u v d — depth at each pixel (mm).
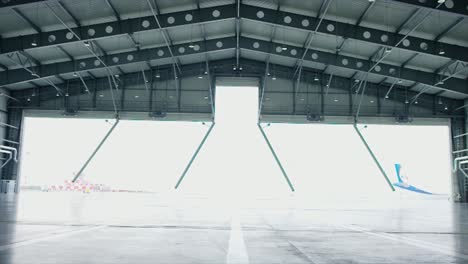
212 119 33688
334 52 29016
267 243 4277
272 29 27125
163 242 4230
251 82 34688
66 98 33562
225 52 32844
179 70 33969
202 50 29141
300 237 4926
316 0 22188
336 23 23734
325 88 34031
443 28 22266
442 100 33906
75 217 7953
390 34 23578
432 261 3195
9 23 22312
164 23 23719
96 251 3469
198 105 33812
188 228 5973
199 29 27297
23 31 23219
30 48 23438
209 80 33406
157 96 33812
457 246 4195
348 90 34031
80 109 33375
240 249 3777
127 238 4523
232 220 7977
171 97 33812
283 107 33781
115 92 33812
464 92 28203
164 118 33594
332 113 33656
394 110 33719
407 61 27766
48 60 28375
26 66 28484
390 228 6547
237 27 25047
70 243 3951
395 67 28688
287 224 7125
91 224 6340
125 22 23766
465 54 23219
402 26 22766
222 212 11078
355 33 23688
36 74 28328
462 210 15812
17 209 10445
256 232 5523
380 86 34031
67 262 2896
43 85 33500
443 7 17594
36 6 21000
